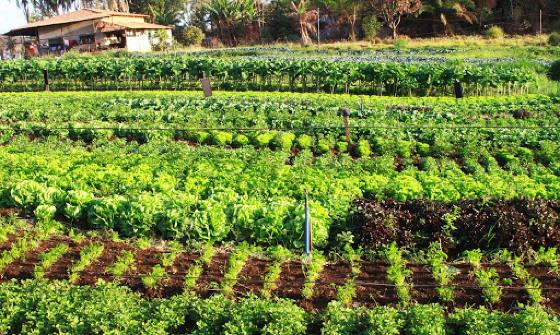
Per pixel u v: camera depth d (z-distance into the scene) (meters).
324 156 18.39
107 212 13.56
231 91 34.06
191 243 12.92
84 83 37.62
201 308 9.68
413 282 11.31
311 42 65.94
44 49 67.19
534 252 12.33
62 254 12.55
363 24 63.22
